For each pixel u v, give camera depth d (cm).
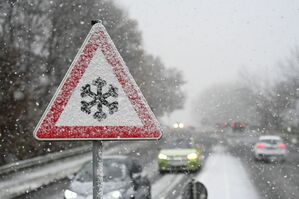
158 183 1698
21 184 1525
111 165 1120
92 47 271
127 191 1020
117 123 269
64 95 268
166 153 2025
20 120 2353
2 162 2231
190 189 527
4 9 2817
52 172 1870
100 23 272
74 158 2420
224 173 1966
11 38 2817
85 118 268
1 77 2297
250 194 1405
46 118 267
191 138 2194
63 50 3456
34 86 2959
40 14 3158
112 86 270
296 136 4509
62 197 1366
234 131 6494
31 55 3028
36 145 2494
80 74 269
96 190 266
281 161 2552
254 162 2486
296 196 1368
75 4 3541
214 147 3759
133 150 3441
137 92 270
